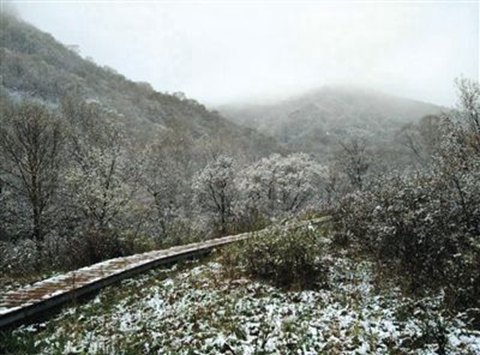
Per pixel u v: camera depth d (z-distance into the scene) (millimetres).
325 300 8109
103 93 74688
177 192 35094
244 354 5738
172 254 12820
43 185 25547
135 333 6891
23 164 24734
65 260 13828
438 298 7430
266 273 9875
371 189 12398
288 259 9586
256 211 25219
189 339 6414
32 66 66750
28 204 25312
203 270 11148
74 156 26625
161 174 32344
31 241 21688
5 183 24797
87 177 24047
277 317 7160
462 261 7332
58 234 23469
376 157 42312
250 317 7254
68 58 87750
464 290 6934
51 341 6762
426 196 9305
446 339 5723
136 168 26938
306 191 34531
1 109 33406
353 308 7500
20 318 7488
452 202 8930
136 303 8656
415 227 8711
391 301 7738
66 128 28422
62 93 61812
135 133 49250
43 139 25984
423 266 8609
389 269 9477
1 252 14281
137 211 25500
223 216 27031
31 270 13156
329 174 37125
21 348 6492
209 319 7258
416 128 52375
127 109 69000
